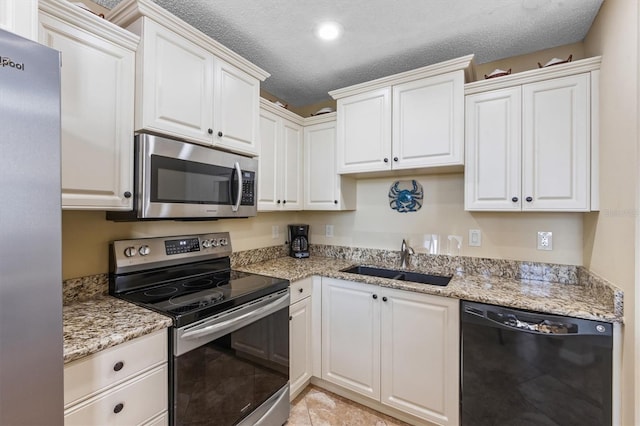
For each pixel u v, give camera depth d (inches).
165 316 48.7
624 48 49.8
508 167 69.8
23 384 26.8
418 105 79.0
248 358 61.4
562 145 64.6
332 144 97.5
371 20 65.6
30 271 26.8
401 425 72.2
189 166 61.1
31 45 26.9
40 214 27.4
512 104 69.4
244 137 74.2
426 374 68.9
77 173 46.4
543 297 61.5
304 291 82.9
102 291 59.6
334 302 83.0
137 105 53.5
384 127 84.3
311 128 102.0
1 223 25.0
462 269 86.4
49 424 28.5
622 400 50.3
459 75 73.6
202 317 51.6
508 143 69.8
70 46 45.5
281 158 93.3
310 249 115.9
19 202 26.1
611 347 51.2
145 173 53.5
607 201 56.9
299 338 80.4
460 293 64.6
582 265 71.8
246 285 67.6
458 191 88.4
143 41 53.3
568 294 63.6
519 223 79.5
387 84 83.7
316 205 101.0
